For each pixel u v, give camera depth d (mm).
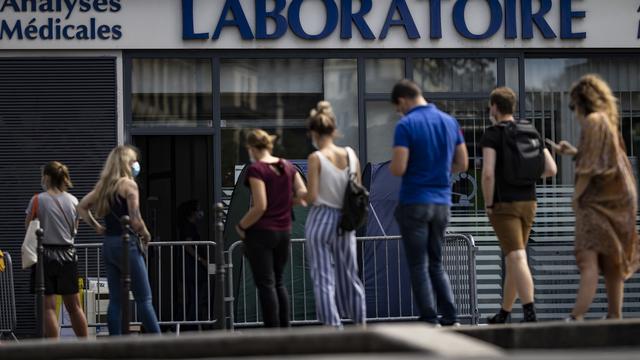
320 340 12688
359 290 21922
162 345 12805
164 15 32594
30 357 12906
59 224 25188
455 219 33188
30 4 32281
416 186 21062
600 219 20562
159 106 32781
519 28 33469
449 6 33312
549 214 33562
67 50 32531
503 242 22250
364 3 33062
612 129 20625
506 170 21953
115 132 32594
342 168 21828
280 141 33062
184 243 28188
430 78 33406
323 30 32938
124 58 32688
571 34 33500
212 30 32719
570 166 33656
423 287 21016
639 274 33375
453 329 14508
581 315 20844
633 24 33688
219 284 24188
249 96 33000
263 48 32844
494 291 32938
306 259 29016
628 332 14828
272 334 12742
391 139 33281
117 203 23375
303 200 22562
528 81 33781
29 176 32375
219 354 12766
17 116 32406
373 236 29594
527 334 14672
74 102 32531
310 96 33156
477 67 33531
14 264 32312
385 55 33250
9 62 32406
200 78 32938
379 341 12250
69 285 25297
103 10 32438
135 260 23391
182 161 32906
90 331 29266
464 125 33469
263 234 22016
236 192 30266
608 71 34156
